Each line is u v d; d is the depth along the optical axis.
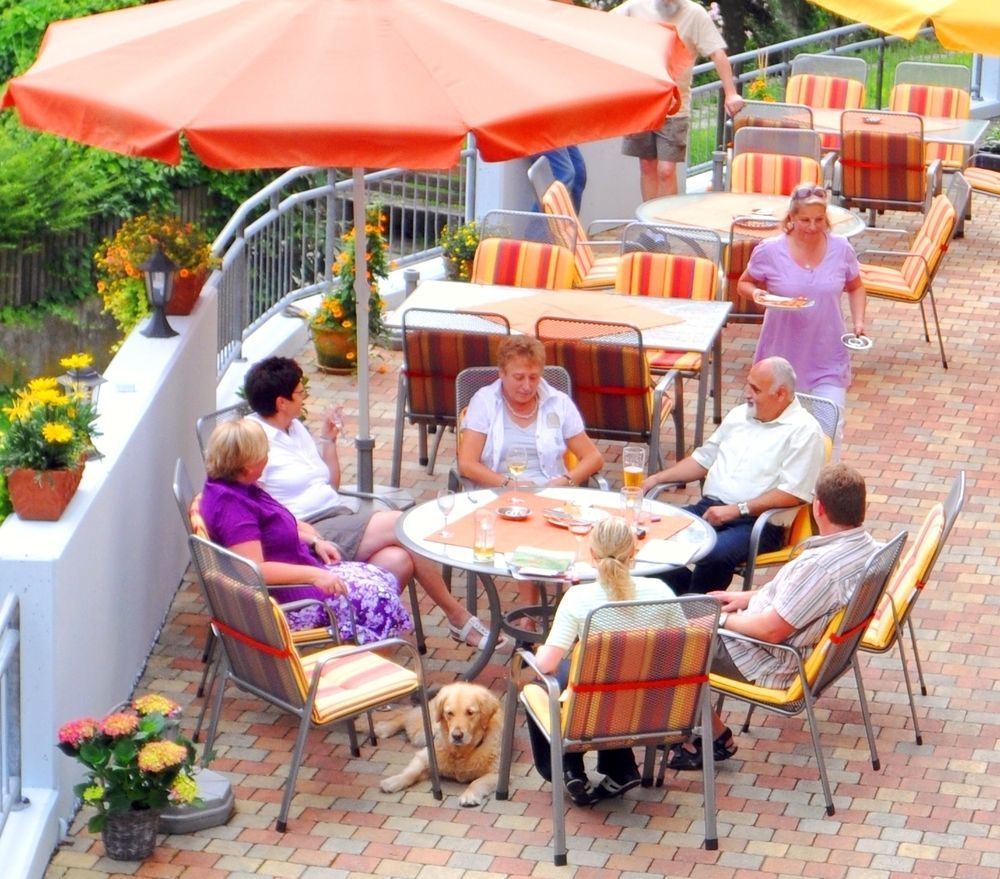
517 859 7.56
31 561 7.40
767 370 9.47
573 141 8.16
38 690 7.50
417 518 8.81
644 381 10.41
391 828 7.82
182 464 8.84
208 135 7.71
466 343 10.65
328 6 8.59
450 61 8.23
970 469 12.28
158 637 9.73
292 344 14.30
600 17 9.55
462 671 9.30
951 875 7.48
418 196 16.33
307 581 8.38
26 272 28.75
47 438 7.76
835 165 17.86
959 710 9.00
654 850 7.64
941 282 16.67
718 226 13.74
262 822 7.85
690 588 9.35
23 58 30.75
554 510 8.88
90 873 7.40
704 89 19.44
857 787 8.21
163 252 10.41
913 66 18.94
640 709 7.43
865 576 7.62
